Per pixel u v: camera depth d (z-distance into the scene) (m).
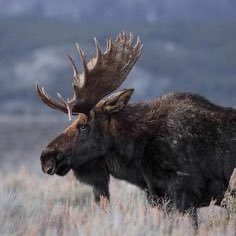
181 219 29.75
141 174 33.00
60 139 33.03
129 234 26.58
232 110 33.16
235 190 31.19
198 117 32.59
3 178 57.69
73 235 26.95
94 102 33.00
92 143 33.16
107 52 33.66
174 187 32.00
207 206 33.22
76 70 33.97
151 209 30.50
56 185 46.56
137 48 34.06
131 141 32.84
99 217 28.98
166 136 32.34
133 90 32.91
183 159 32.06
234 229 29.11
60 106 33.47
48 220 29.59
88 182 33.69
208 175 32.22
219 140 32.31
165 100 33.44
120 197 36.47
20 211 31.47
